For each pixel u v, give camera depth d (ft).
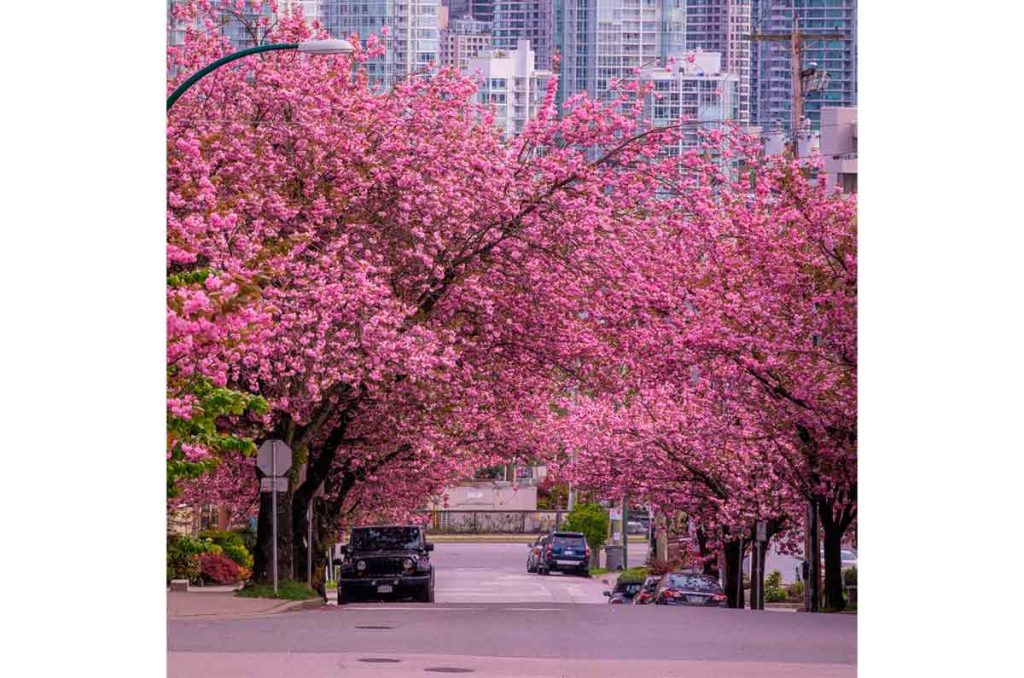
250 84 100.78
